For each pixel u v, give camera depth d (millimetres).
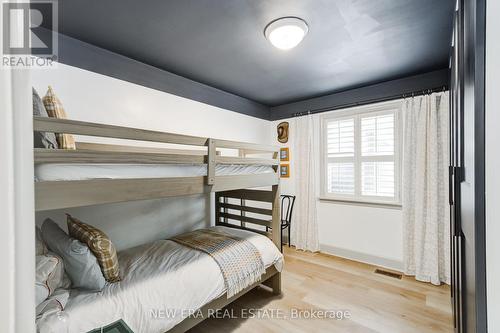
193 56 2426
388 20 1815
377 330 1950
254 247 2299
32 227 347
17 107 327
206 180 1798
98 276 1482
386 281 2744
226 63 2572
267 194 2682
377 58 2434
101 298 1414
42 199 1060
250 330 1975
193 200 3061
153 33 2018
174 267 1802
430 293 2473
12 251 319
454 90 1653
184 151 2832
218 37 2072
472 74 774
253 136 3963
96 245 1535
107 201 1269
